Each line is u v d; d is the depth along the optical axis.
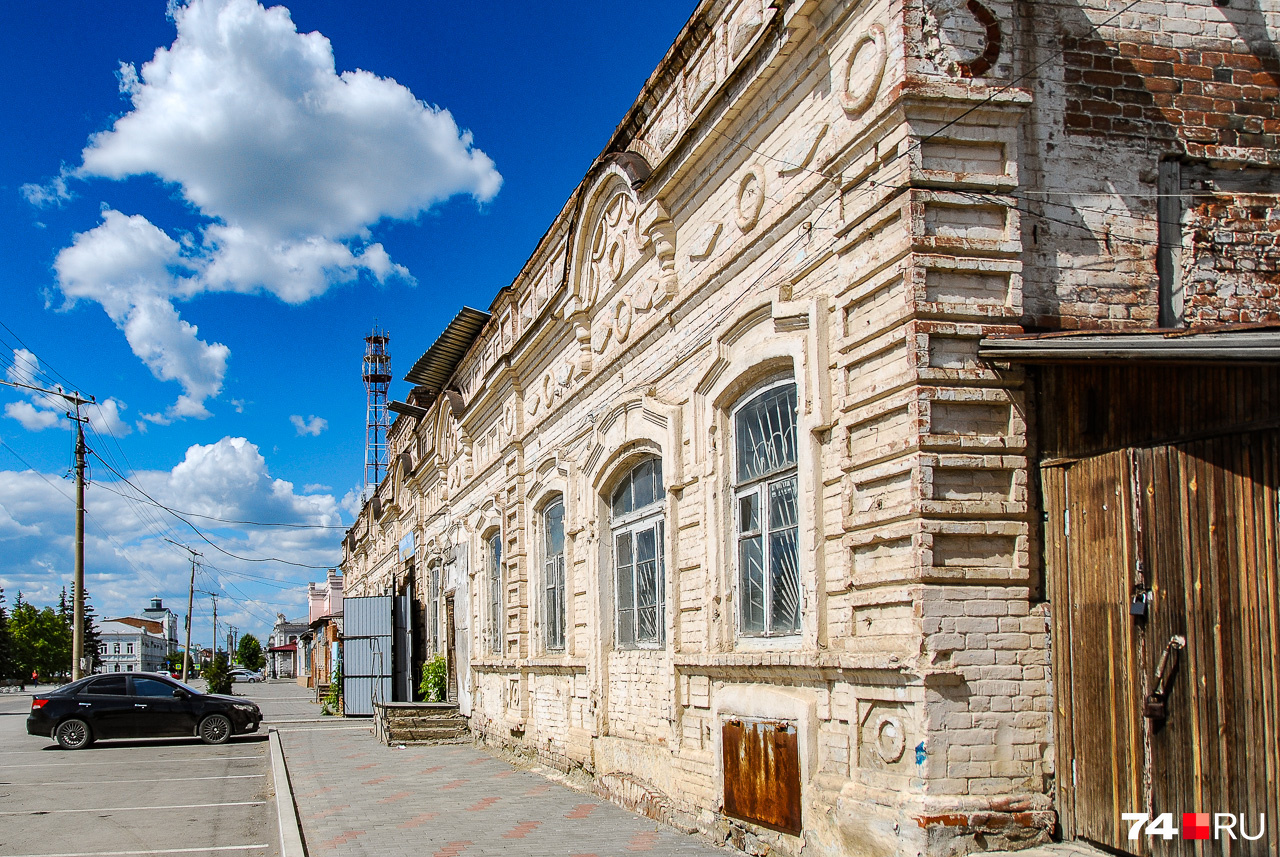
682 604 9.54
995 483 6.14
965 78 6.30
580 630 12.62
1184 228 6.84
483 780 13.22
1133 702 5.47
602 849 8.34
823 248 7.27
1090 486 5.86
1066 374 6.15
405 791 12.18
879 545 6.44
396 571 32.47
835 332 7.02
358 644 27.06
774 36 7.78
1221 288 6.82
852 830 6.39
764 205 8.25
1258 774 4.85
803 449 7.27
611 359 11.61
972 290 6.25
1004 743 5.91
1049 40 6.78
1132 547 5.55
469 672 19.73
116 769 15.81
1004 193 6.32
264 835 9.84
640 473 11.13
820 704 7.09
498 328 17.80
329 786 12.75
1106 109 6.81
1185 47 7.03
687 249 9.77
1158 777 5.31
